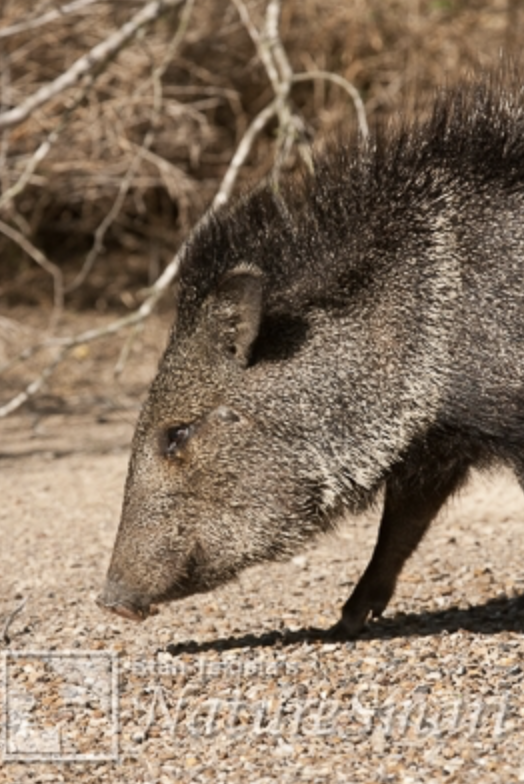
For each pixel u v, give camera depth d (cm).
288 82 2258
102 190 2894
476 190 1207
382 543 1280
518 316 1170
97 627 1334
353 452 1195
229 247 1236
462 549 1551
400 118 1329
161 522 1212
